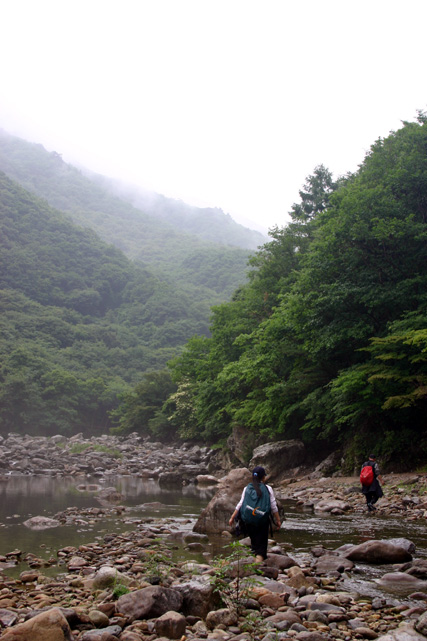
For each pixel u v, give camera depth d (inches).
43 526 486.3
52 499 739.4
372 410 842.8
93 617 196.4
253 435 1237.1
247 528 297.1
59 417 3577.8
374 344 799.1
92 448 1998.0
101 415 4121.6
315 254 933.2
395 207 876.6
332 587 251.6
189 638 181.8
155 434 2544.3
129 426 2871.6
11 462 1566.2
